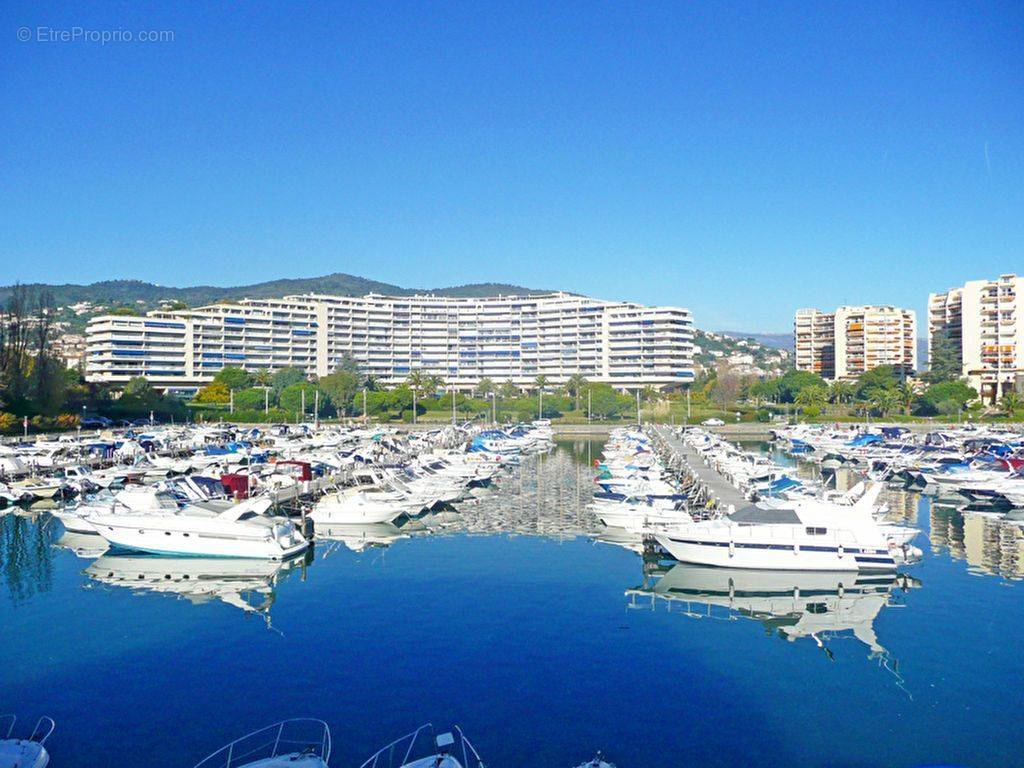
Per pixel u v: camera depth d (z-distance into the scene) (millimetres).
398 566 53844
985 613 43031
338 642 38375
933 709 31219
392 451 113312
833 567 51562
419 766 25375
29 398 146000
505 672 34719
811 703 31750
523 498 86750
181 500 66375
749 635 39656
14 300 155250
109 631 40094
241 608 43906
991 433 145000
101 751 27828
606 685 33438
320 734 29094
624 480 86375
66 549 59312
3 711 30891
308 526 62438
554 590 47750
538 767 27016
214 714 30594
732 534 52812
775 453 146375
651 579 50281
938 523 70625
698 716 30625
